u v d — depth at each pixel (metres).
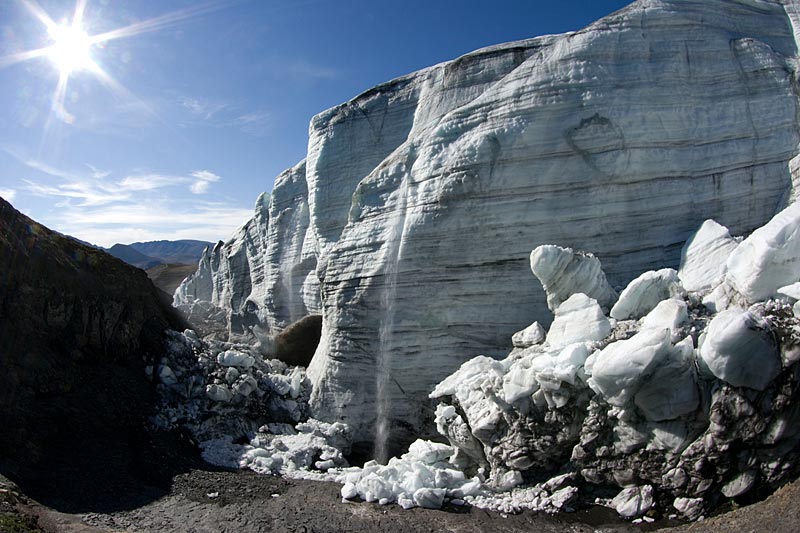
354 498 10.76
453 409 12.40
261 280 29.11
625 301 11.20
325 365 15.99
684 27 13.80
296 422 15.61
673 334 9.71
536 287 13.41
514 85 14.16
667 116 13.33
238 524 9.72
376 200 16.11
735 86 13.45
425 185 14.68
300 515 10.04
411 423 14.42
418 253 14.47
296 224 25.06
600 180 13.27
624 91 13.44
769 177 13.02
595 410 9.95
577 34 14.02
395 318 14.68
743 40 13.70
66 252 15.80
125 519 9.91
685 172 13.22
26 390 12.72
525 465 10.78
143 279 18.11
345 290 15.84
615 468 9.78
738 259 10.17
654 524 9.05
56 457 11.75
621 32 13.77
